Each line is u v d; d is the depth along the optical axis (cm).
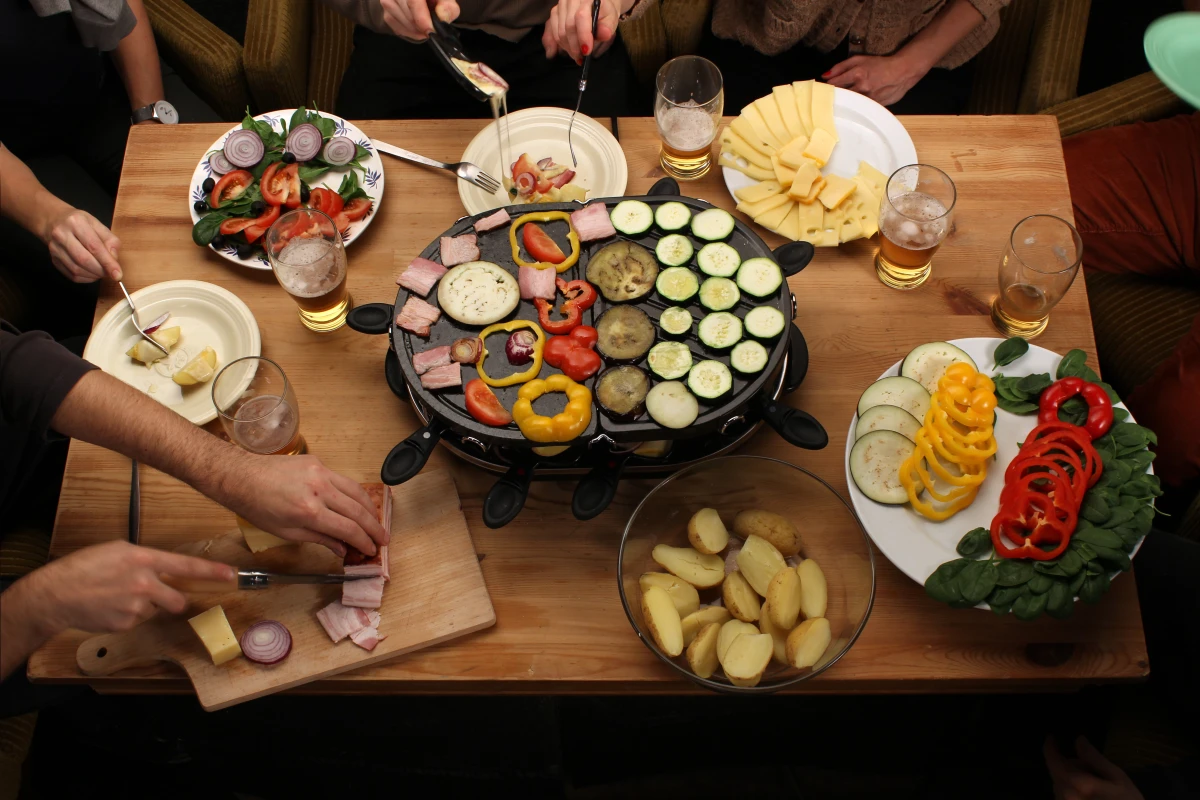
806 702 216
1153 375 199
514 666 143
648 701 216
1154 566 173
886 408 149
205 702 138
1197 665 168
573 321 147
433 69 235
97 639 142
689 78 178
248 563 148
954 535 141
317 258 157
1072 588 131
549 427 135
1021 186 183
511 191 176
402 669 143
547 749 214
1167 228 214
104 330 168
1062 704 210
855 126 186
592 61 239
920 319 170
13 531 199
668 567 138
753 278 149
